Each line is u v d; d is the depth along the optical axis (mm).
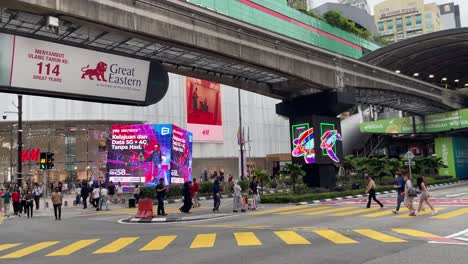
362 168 38906
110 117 52312
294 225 15406
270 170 67750
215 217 20500
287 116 36188
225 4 62812
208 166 63438
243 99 66812
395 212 18141
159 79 24562
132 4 20844
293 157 34656
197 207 27375
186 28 23109
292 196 27984
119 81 22828
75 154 53875
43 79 20000
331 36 82250
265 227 15086
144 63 23797
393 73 40969
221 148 62312
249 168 65125
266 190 41125
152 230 15789
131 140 35000
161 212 22188
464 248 9891
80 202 35469
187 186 23266
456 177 53406
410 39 47375
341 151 35125
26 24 19969
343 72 34594
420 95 46250
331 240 11531
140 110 54344
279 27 71750
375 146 66125
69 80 20906
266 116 69750
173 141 35000
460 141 56406
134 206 30156
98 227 17688
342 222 15734
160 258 9742
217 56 25438
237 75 30422
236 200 23156
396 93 42438
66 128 51969
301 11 80750
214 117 61906
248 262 8891
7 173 53406
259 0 68750
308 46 31359
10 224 20734
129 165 34781
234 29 25953
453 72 65312
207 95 61219
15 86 19156
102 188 28609
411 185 17219
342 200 28438
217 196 23656
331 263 8508
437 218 15898
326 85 32750
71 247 12109
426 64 58156
